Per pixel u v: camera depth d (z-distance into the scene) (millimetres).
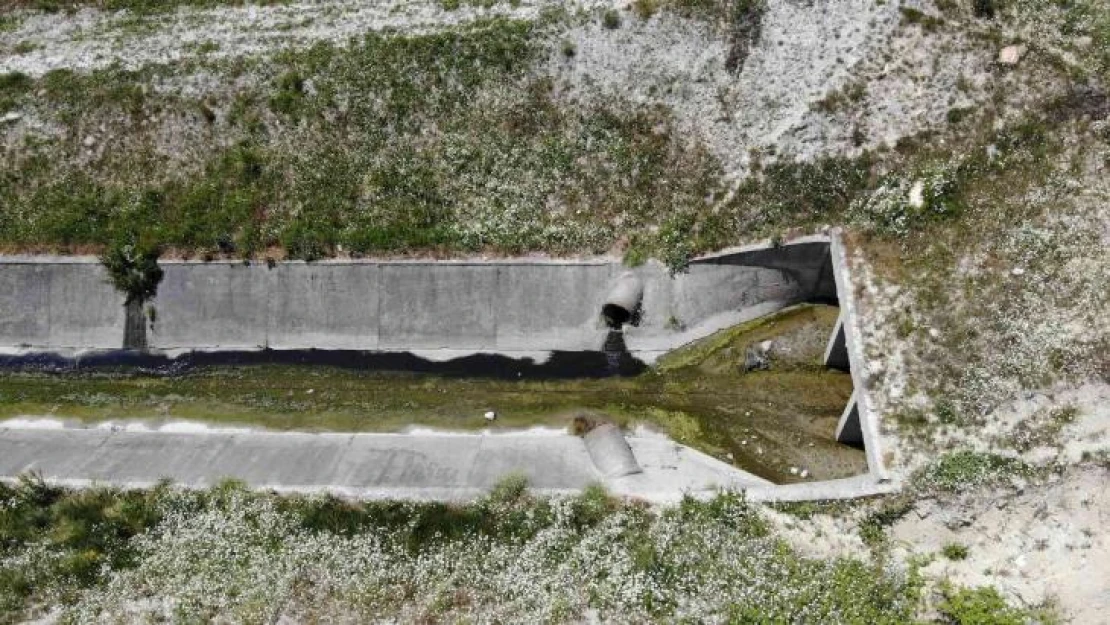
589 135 21031
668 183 20875
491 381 21516
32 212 21984
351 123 21469
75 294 21969
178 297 21750
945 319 18359
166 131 21828
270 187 21500
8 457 19906
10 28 23141
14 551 18016
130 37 22672
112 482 18672
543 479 18422
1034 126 19109
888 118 19844
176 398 21781
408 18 21906
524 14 21375
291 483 18469
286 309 21609
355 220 21266
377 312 21469
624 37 20891
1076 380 17422
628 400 21219
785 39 20375
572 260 20984
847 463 20062
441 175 21266
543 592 16797
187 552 17641
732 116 20625
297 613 16922
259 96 21656
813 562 16812
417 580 17125
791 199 20219
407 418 21312
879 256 19297
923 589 16672
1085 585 16391
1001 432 17375
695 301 21047
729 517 17328
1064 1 19531
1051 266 18219
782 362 21109
